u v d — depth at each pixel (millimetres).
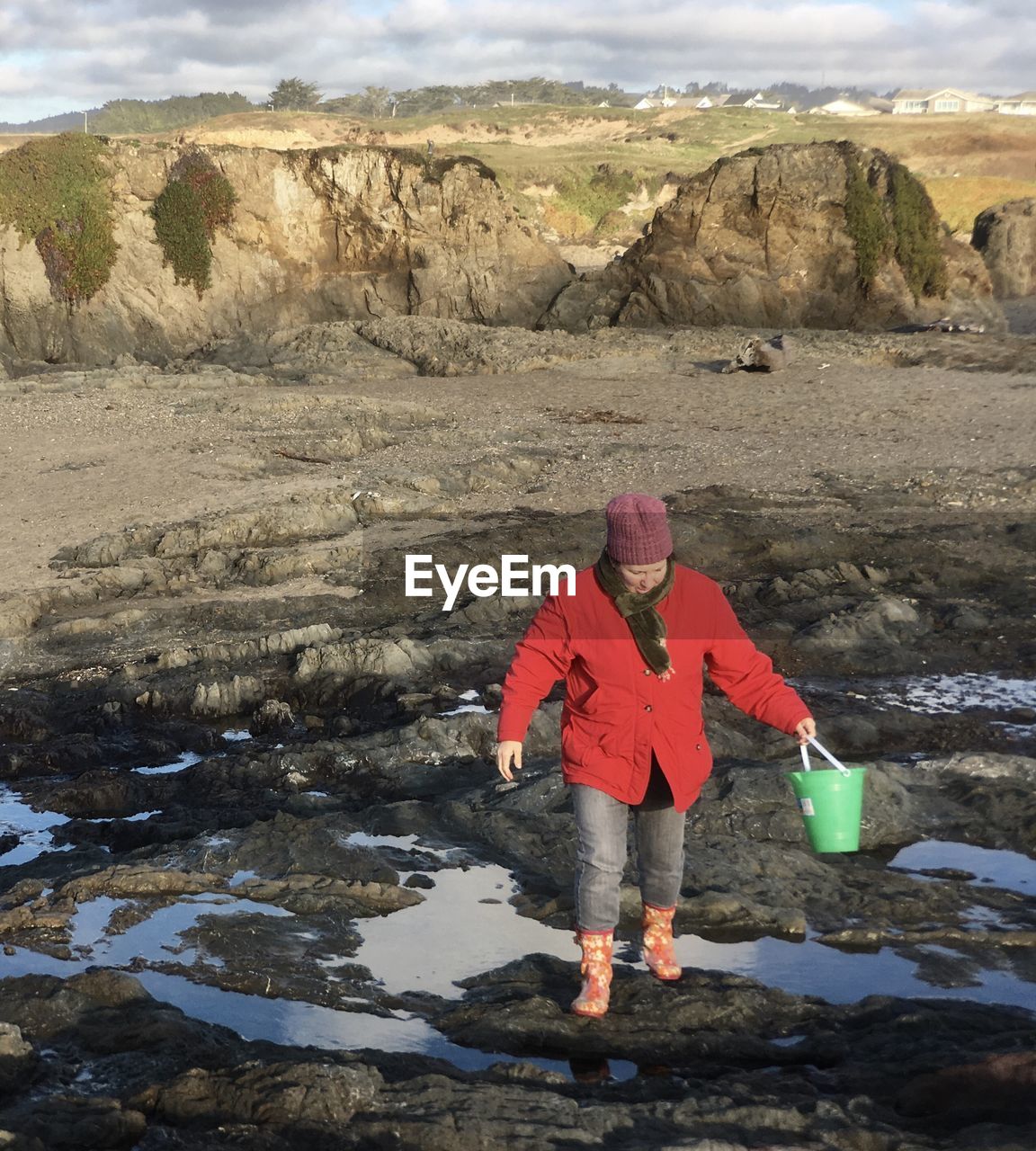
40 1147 2859
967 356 24906
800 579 10195
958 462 15219
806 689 7855
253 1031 3785
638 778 3818
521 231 35594
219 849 5273
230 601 10023
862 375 23406
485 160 92375
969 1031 3709
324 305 35031
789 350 24094
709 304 31703
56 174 32281
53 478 14812
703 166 93562
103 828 5828
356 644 8383
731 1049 3688
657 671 3734
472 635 9094
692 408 20375
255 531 11945
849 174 31625
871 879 5035
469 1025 3799
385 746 6723
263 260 34625
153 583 10578
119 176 32969
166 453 16250
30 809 6188
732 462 15641
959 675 8203
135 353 32938
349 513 12648
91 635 9281
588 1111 3092
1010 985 4172
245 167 34094
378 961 4312
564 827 5527
